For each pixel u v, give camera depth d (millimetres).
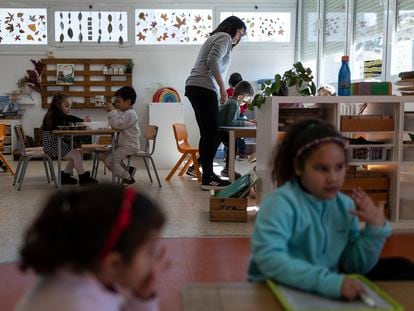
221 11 7871
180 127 5645
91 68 7859
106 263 723
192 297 967
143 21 7848
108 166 4980
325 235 1229
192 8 7855
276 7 7930
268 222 1176
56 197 755
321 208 1232
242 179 3775
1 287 2227
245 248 2857
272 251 1126
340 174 1179
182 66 7918
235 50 7961
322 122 1265
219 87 4539
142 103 7914
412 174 3891
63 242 708
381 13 5316
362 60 5812
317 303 951
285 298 963
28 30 7766
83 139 7352
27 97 7805
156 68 7906
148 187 4949
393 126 3367
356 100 3260
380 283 1094
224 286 1026
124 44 7844
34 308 718
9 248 2822
